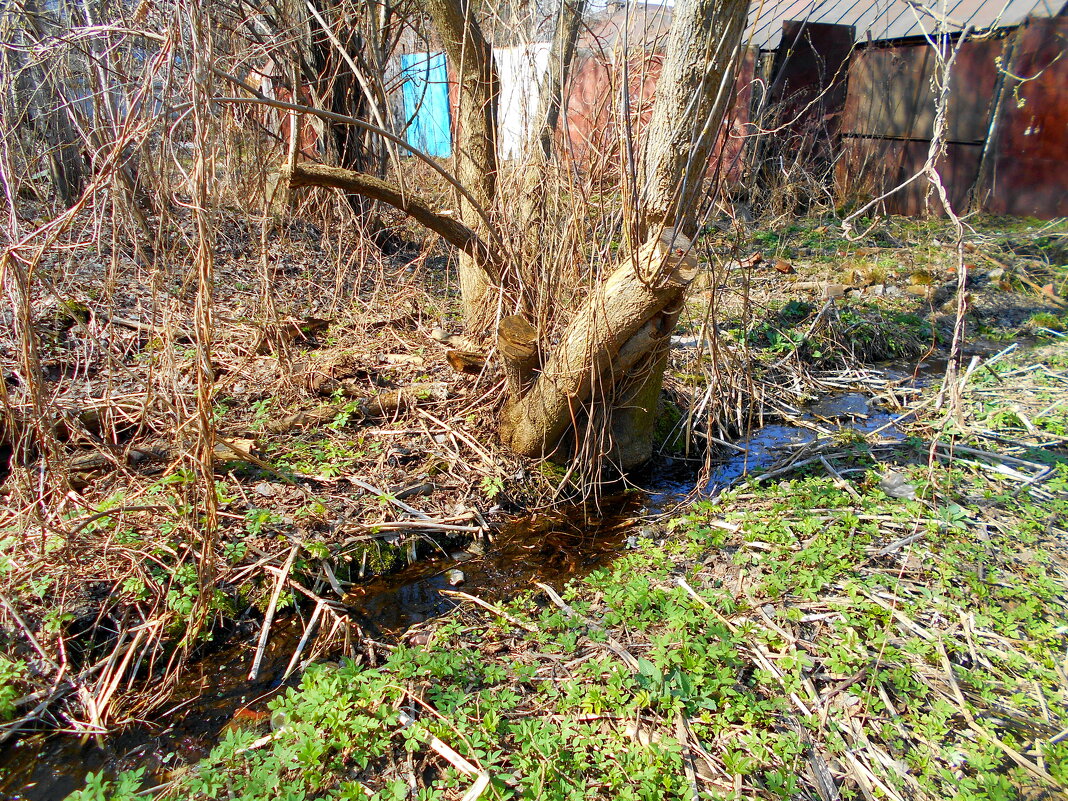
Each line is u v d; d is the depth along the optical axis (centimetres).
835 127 1380
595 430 529
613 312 459
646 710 321
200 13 327
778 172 1143
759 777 292
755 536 441
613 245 530
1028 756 298
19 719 328
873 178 1332
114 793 293
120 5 429
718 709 322
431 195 775
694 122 417
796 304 812
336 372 603
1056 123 1088
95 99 423
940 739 306
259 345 616
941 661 343
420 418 567
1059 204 1104
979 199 1203
